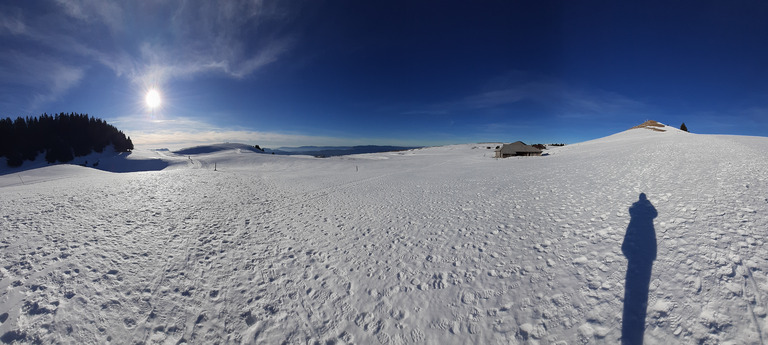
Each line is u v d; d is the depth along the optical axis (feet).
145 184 60.70
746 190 28.45
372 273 24.72
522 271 22.16
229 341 17.07
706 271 17.22
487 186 60.80
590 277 19.56
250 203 54.80
